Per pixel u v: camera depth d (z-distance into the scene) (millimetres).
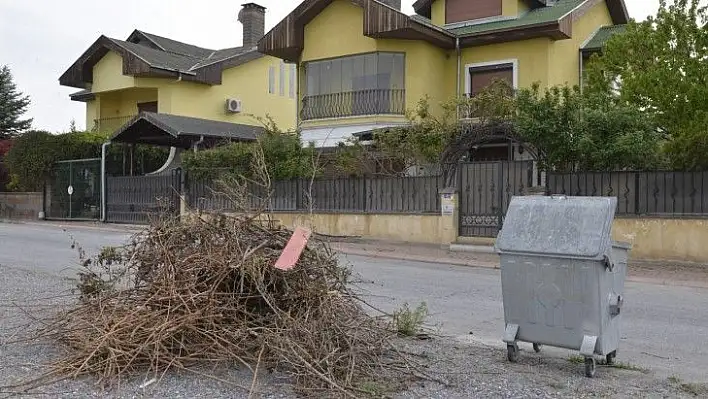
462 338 7121
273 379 4965
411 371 5246
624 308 9891
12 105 45500
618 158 14953
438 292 10828
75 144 28500
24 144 29594
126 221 25781
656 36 16188
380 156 19719
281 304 5488
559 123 15508
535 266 5547
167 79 31047
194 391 4727
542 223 5590
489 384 5074
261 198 8211
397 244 18156
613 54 17062
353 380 4898
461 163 17500
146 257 5922
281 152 20703
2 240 18422
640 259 14844
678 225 14453
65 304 7691
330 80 25078
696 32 15617
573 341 5465
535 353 6309
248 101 34531
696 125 14336
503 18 24781
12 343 5969
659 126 15812
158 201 8562
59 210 28828
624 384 5258
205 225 5953
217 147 22969
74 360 5156
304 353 4902
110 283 6355
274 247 5844
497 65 23531
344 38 24531
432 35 23109
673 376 5754
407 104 23594
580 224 5414
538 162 16188
